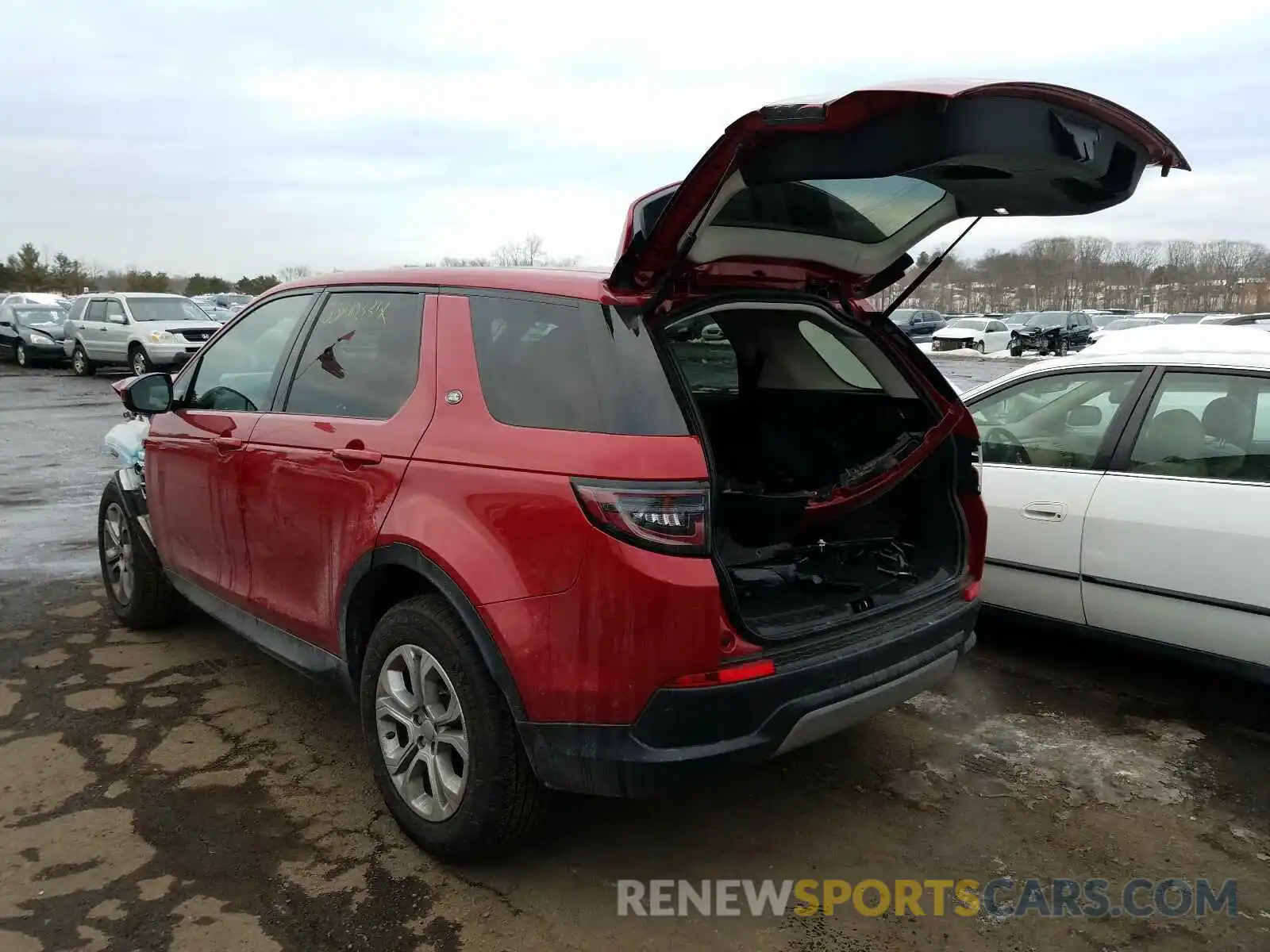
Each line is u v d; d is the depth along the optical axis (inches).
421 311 122.0
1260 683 156.1
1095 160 98.0
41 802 126.3
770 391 155.9
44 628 194.1
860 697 107.3
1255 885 113.1
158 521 173.9
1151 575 154.9
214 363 162.9
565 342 105.0
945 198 120.9
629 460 94.8
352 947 99.3
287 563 134.5
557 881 111.6
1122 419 165.2
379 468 115.6
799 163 92.9
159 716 153.0
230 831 120.1
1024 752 146.2
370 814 124.9
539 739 99.7
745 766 98.9
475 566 102.0
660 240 100.8
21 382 812.0
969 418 134.6
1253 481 147.1
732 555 128.3
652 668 94.1
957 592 129.4
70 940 99.2
